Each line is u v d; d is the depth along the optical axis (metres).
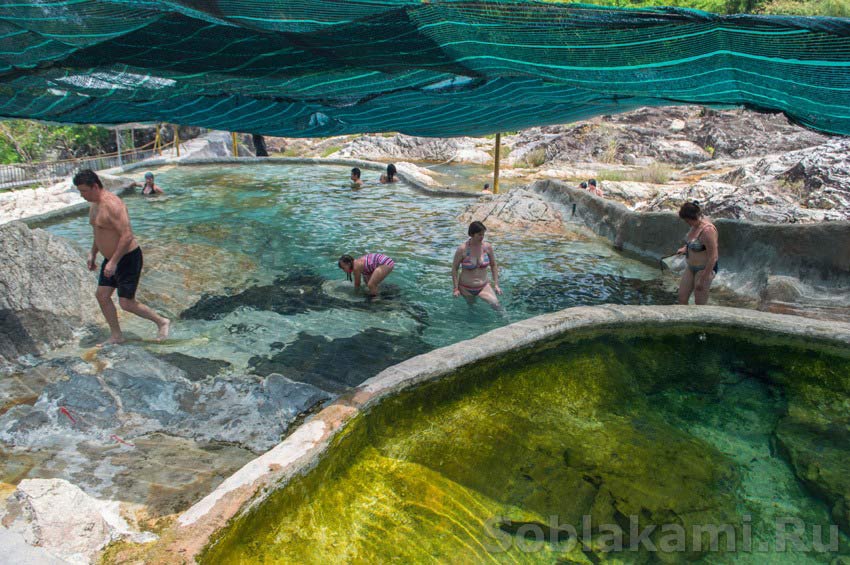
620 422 4.54
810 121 4.52
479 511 3.56
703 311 5.56
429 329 6.41
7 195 13.81
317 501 3.50
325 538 3.26
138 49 4.43
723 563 3.19
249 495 3.17
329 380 5.25
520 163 24.41
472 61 4.26
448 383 4.64
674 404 4.79
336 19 3.56
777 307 6.35
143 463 3.93
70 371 5.02
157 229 10.19
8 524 2.89
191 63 4.77
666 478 3.87
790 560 3.20
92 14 3.78
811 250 6.79
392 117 7.01
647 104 5.47
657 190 16.69
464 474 3.89
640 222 9.18
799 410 4.63
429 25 3.62
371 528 3.37
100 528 3.03
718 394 4.90
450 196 13.61
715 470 3.96
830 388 4.83
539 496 3.70
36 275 5.84
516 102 5.88
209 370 5.36
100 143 23.47
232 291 7.43
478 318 6.72
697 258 6.42
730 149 22.34
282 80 5.30
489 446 4.20
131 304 5.71
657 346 5.46
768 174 12.87
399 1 3.26
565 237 10.15
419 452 4.11
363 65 4.62
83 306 6.20
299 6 3.40
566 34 3.54
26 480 3.10
